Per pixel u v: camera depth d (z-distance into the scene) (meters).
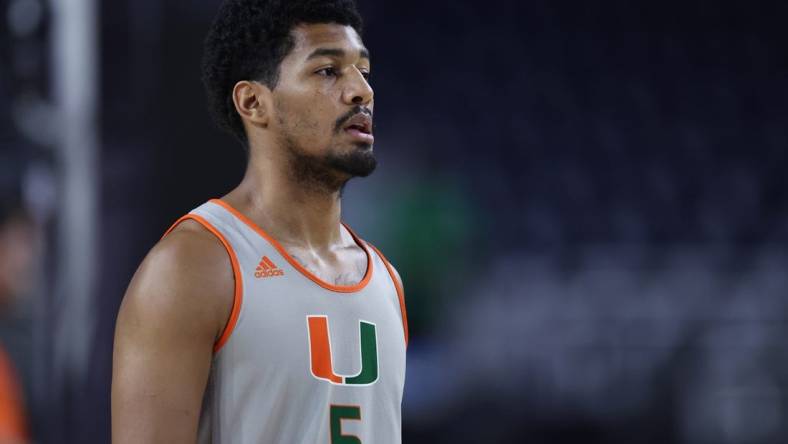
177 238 5.81
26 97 17.00
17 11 17.09
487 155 32.25
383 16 34.41
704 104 33.41
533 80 33.75
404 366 6.52
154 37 17.55
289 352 5.75
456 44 34.22
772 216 31.17
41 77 17.16
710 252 30.17
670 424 27.34
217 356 5.72
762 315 28.62
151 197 17.25
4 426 14.95
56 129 17.00
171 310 5.53
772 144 32.59
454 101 33.31
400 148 31.97
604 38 34.50
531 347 28.22
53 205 16.61
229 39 6.30
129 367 5.55
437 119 32.97
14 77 17.02
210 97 6.54
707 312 28.73
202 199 17.39
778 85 33.72
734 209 31.30
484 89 33.53
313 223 6.29
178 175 17.38
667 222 31.22
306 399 5.76
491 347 28.17
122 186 17.22
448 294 28.75
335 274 6.27
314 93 6.06
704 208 31.34
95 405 16.30
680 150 32.50
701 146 32.59
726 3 34.81
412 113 33.16
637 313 28.83
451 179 31.30
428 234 29.50
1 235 15.97
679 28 34.66
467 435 27.19
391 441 6.22
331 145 6.06
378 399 6.15
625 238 30.91
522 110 33.28
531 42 34.38
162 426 5.42
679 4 34.84
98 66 17.44
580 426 27.53
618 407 27.66
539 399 27.67
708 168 32.12
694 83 33.81
